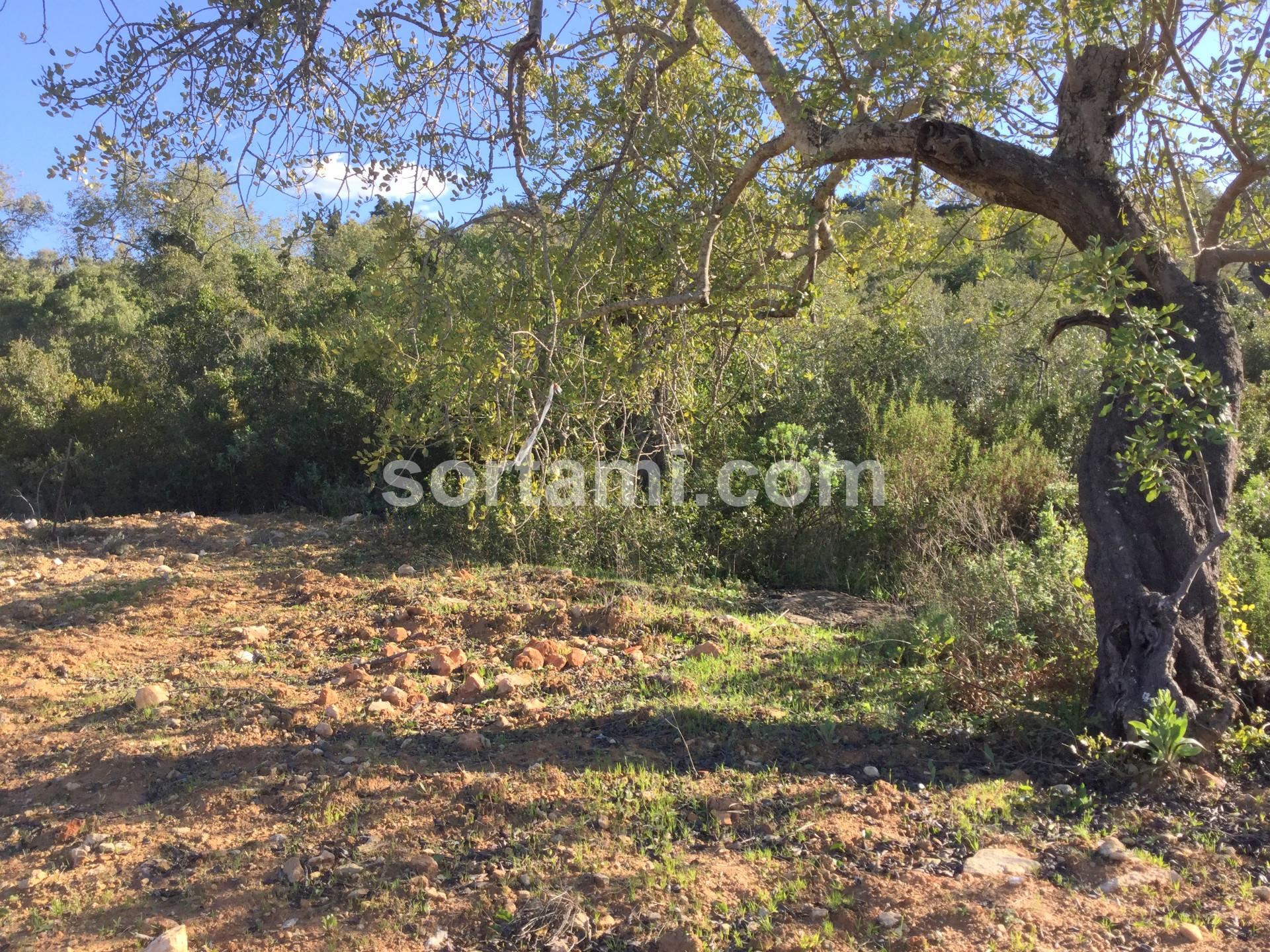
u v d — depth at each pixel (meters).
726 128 5.66
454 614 7.11
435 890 3.31
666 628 6.89
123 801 4.14
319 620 7.11
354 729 4.84
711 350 6.43
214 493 14.14
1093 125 4.57
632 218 5.38
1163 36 4.56
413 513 10.66
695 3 5.11
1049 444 12.17
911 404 11.70
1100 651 4.44
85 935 3.15
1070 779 4.11
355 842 3.65
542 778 4.13
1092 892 3.18
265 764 4.43
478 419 4.71
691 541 9.61
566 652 6.13
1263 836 3.53
